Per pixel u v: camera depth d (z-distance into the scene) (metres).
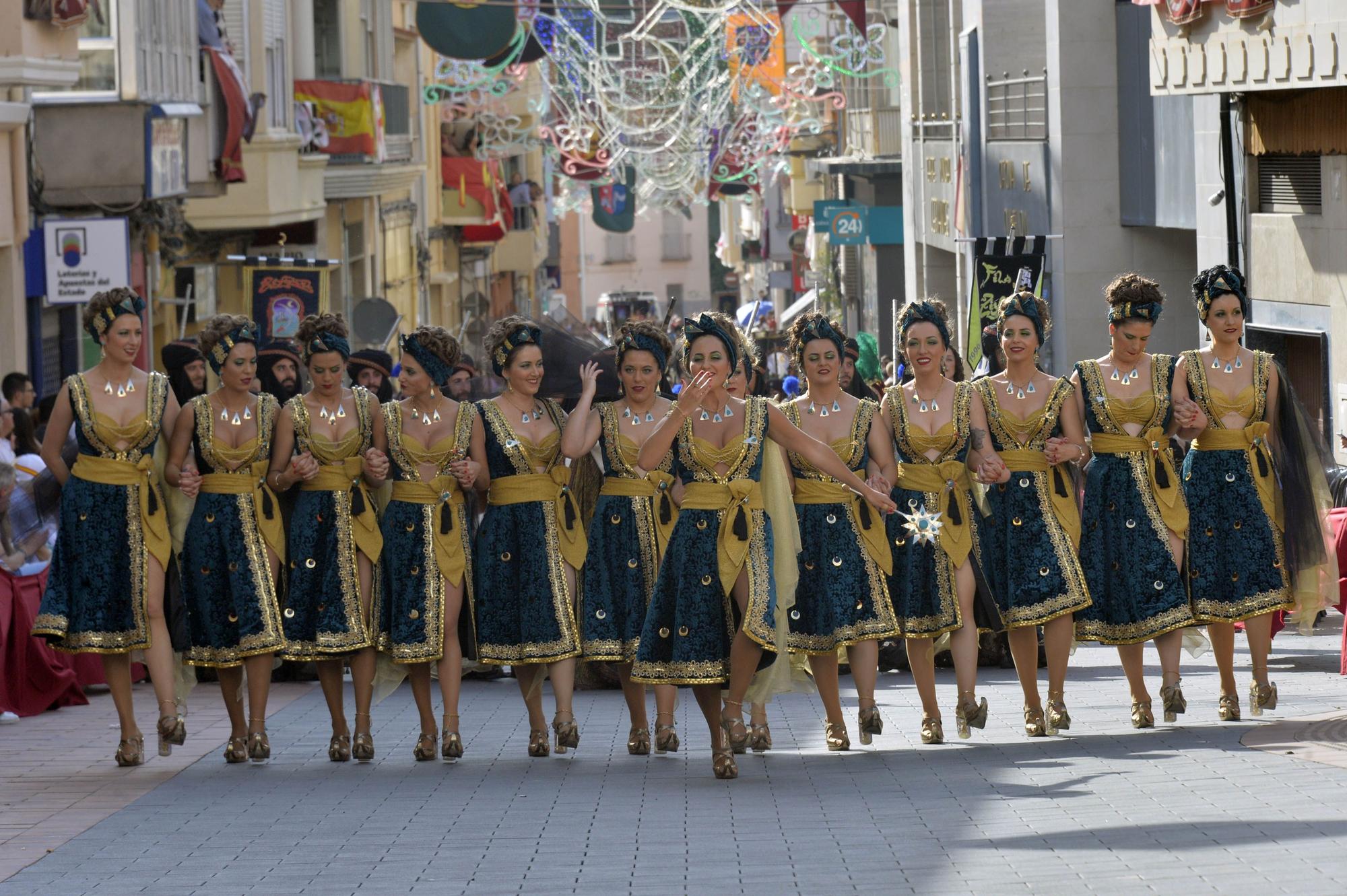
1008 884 8.08
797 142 70.19
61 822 11.19
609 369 18.22
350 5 50.09
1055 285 35.34
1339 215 24.98
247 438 13.52
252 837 10.43
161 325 36.59
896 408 13.59
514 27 44.88
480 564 13.55
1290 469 14.02
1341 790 9.91
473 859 9.53
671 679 12.06
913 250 51.78
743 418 12.15
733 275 152.12
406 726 16.06
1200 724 13.59
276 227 42.31
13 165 26.89
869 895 8.04
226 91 34.50
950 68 46.12
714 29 49.09
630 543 13.20
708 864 9.09
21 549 16.58
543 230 103.38
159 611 13.41
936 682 18.55
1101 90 34.50
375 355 18.80
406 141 51.59
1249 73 24.62
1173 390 13.84
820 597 13.01
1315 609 14.17
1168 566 13.57
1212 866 8.12
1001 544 13.71
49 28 26.28
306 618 13.64
